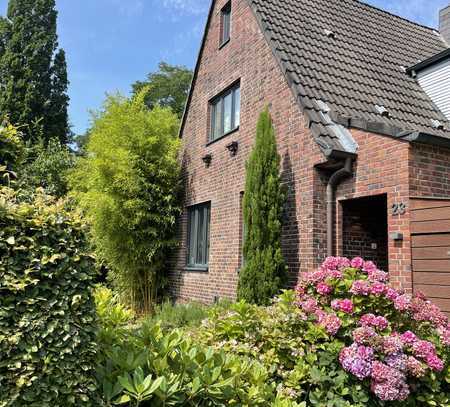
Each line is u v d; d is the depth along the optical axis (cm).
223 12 1124
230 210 953
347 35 975
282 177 787
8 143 455
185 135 1258
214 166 1052
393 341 370
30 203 294
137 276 1216
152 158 1186
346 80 823
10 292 248
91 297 271
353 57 905
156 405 266
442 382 408
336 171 693
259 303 688
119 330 329
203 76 1183
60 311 253
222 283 952
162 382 261
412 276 572
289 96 787
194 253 1132
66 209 293
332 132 695
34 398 242
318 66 829
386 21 1120
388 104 802
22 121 2211
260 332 403
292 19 939
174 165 1224
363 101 784
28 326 246
